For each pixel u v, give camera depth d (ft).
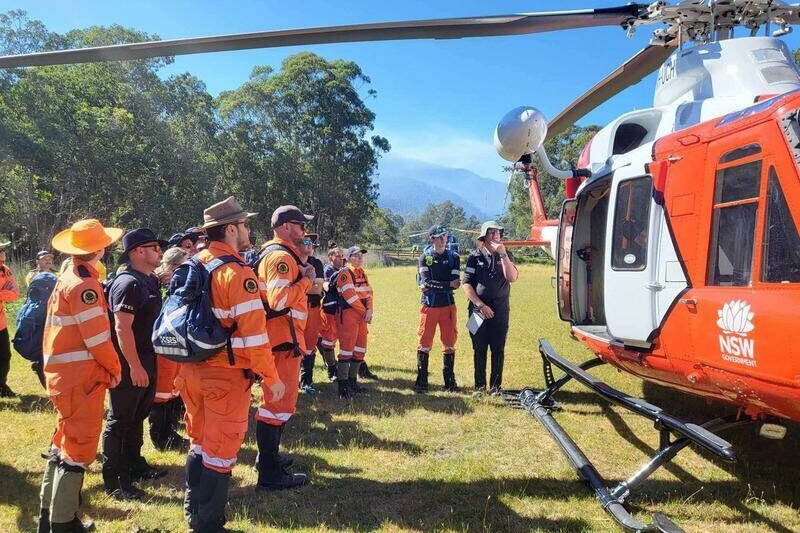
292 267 12.43
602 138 17.48
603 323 19.15
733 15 14.46
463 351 31.14
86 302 10.55
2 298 21.11
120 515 12.01
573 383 23.44
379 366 27.43
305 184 178.29
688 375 12.26
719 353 10.94
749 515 11.82
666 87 15.46
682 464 14.70
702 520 11.62
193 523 11.05
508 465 14.71
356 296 21.01
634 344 14.05
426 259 22.21
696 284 11.73
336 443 16.40
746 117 10.79
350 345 21.27
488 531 11.27
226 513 11.99
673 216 12.49
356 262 22.27
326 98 186.29
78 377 10.51
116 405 12.82
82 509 12.24
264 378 10.45
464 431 17.40
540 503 12.51
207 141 145.18
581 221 19.13
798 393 9.16
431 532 11.28
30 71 94.07
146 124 120.26
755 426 16.60
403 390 22.49
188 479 11.12
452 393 21.97
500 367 21.94
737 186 10.87
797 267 9.36
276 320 12.89
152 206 118.93
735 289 10.58
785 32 14.73
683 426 11.21
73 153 99.66
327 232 196.65
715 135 11.56
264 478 13.14
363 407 19.95
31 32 121.90
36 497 12.90
